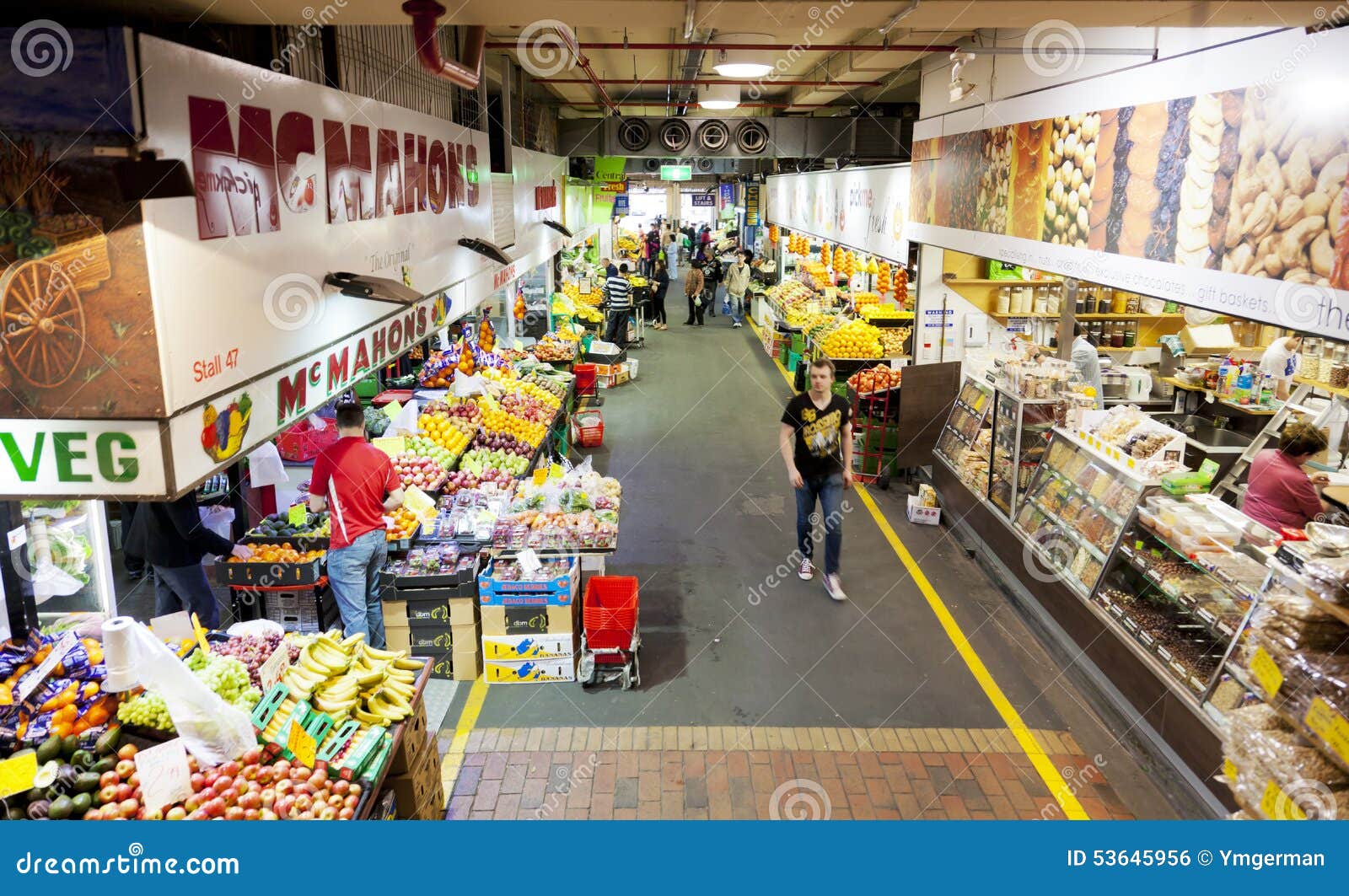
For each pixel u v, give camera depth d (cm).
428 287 566
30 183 252
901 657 659
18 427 264
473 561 627
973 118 860
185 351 273
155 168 255
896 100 1527
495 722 576
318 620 611
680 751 545
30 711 358
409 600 616
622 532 906
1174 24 372
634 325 1984
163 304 260
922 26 366
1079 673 627
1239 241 455
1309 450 578
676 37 981
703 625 708
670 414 1395
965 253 891
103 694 370
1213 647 524
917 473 1095
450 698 606
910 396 1021
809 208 1897
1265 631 400
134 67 246
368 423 836
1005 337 1112
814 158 1611
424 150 557
